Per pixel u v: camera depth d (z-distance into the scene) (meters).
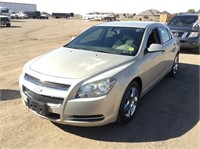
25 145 3.37
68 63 3.80
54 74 3.48
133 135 3.70
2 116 4.14
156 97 5.23
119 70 3.67
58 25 31.11
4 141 3.44
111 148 3.36
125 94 3.73
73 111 3.32
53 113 3.43
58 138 3.56
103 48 4.52
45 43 13.27
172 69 6.58
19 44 12.64
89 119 3.40
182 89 5.77
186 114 4.45
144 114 4.39
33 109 3.55
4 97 4.95
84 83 3.34
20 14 60.50
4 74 6.65
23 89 3.75
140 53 4.34
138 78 4.20
